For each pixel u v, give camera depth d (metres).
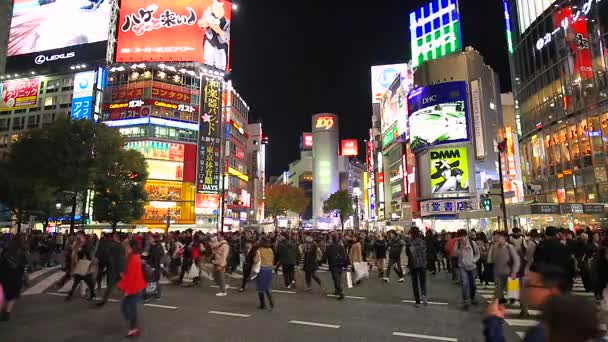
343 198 95.38
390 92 74.88
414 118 54.00
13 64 64.44
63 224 54.28
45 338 7.49
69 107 61.75
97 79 61.09
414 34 60.34
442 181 50.41
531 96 46.00
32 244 19.78
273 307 10.70
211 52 65.69
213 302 11.48
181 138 62.03
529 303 2.56
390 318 9.38
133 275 7.75
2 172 27.88
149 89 61.19
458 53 53.66
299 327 8.45
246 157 82.31
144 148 59.38
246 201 79.00
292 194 95.69
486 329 3.32
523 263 10.27
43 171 27.69
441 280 16.55
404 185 63.88
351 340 7.45
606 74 35.66
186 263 15.40
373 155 93.50
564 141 40.12
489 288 14.32
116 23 65.38
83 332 7.95
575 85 39.00
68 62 62.69
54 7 65.06
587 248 12.09
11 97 64.56
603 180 35.56
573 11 39.72
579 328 1.65
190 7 65.12
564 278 2.52
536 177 44.50
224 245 13.32
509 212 30.72
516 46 49.84
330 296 12.70
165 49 63.41
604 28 36.12
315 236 23.80
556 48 41.75
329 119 140.00
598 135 36.22
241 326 8.52
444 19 56.56
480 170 50.34
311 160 148.25
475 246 11.38
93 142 29.33
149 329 8.22
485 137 50.84
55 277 17.03
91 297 11.66
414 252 11.04
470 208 48.31
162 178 59.59
